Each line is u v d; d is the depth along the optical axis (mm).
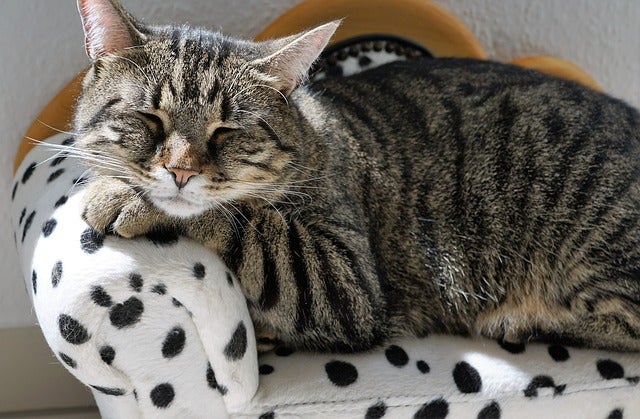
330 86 809
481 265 784
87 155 707
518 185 778
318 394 702
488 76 813
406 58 929
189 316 671
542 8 987
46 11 880
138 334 660
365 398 704
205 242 704
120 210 683
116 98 699
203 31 751
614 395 741
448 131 792
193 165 685
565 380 736
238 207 719
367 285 739
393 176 778
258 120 713
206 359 679
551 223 771
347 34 911
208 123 698
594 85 984
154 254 671
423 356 747
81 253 666
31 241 721
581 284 767
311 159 742
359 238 746
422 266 782
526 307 780
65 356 659
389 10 910
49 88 899
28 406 925
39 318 673
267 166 719
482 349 764
